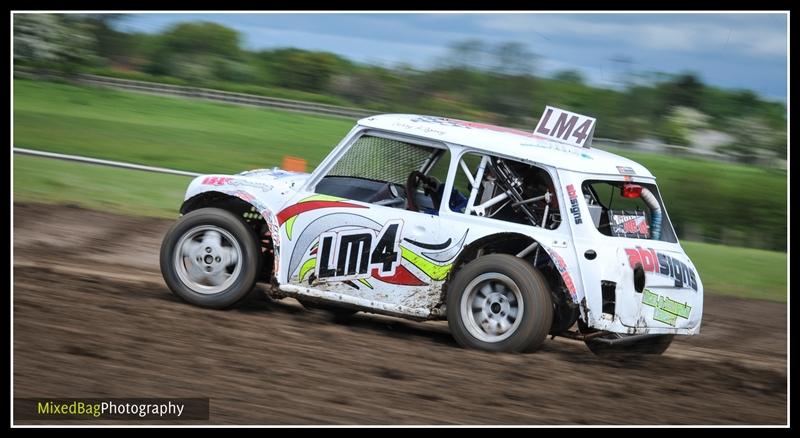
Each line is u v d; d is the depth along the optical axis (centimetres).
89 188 2542
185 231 1164
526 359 1021
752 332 1591
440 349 1051
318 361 948
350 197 1142
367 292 1112
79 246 1797
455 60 7675
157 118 5947
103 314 1066
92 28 8500
